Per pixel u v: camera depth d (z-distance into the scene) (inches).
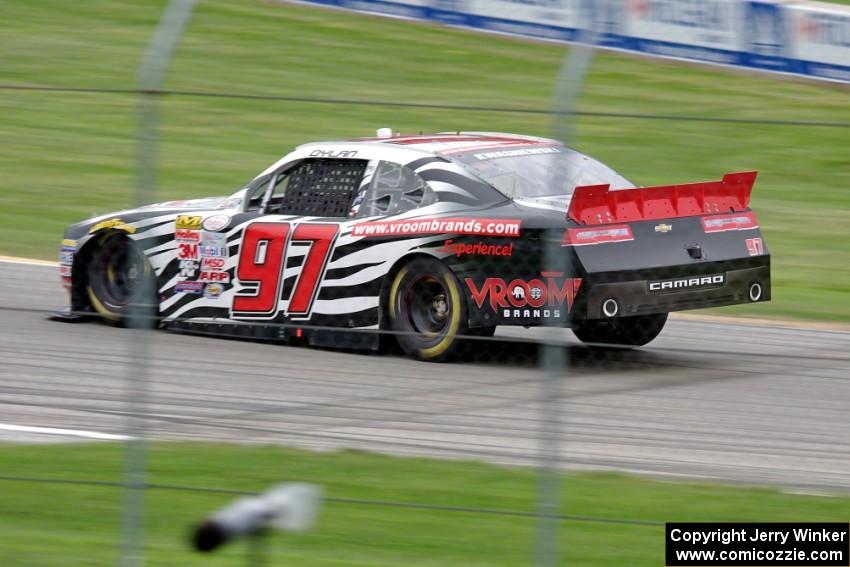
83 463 842.8
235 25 3115.2
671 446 855.1
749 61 2534.5
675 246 1093.8
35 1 3408.0
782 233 1870.1
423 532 727.7
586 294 1046.4
